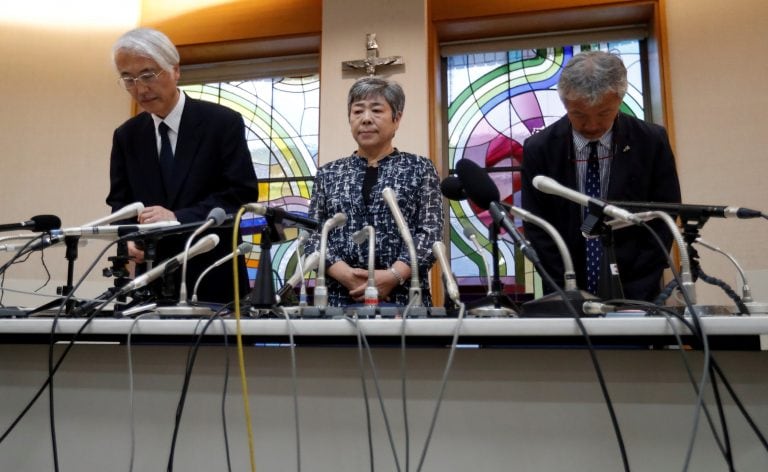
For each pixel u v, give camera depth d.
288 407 1.35
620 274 1.93
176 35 4.36
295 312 1.41
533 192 2.11
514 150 4.06
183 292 1.51
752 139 3.48
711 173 3.50
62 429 1.46
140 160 2.30
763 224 3.34
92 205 4.02
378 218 2.06
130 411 1.41
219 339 1.44
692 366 1.21
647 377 1.22
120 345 1.46
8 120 4.05
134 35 2.13
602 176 2.06
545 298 1.39
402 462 1.28
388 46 3.87
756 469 1.16
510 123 4.11
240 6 4.30
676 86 3.67
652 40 3.87
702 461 1.18
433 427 1.26
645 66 4.00
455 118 4.19
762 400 1.18
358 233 1.62
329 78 3.91
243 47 4.33
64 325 1.35
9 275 3.61
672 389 1.21
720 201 3.46
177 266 1.60
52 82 4.14
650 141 2.05
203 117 2.31
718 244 3.37
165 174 2.27
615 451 1.21
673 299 1.65
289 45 4.28
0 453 1.49
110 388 1.45
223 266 2.20
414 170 2.13
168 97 2.23
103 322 1.35
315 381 1.34
